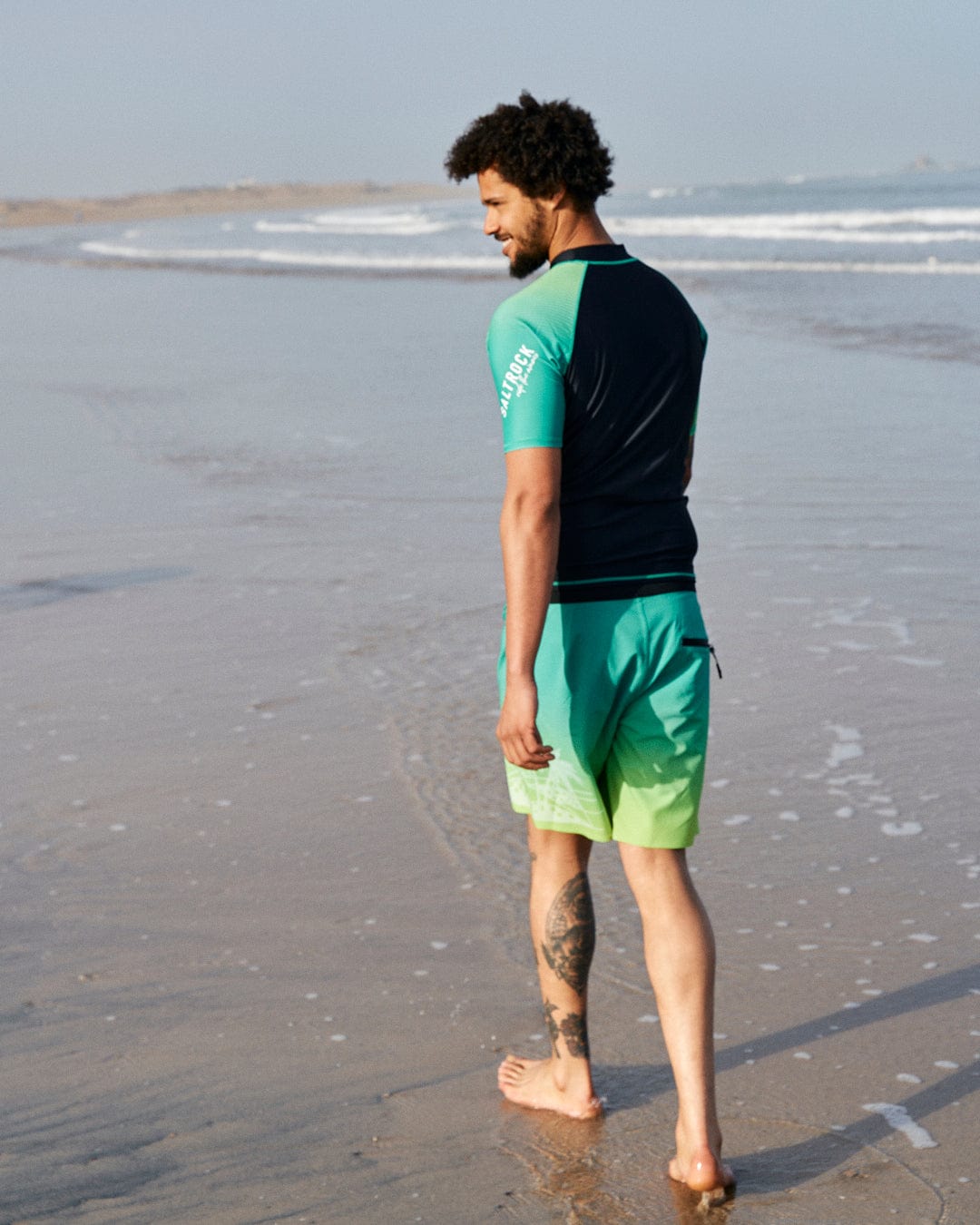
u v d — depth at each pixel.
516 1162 2.20
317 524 7.29
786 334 14.38
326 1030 2.68
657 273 2.21
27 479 8.77
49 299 25.88
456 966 2.92
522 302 2.09
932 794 3.70
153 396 12.19
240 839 3.64
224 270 33.81
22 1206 2.12
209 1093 2.46
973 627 5.12
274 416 10.85
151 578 6.39
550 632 2.13
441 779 3.97
